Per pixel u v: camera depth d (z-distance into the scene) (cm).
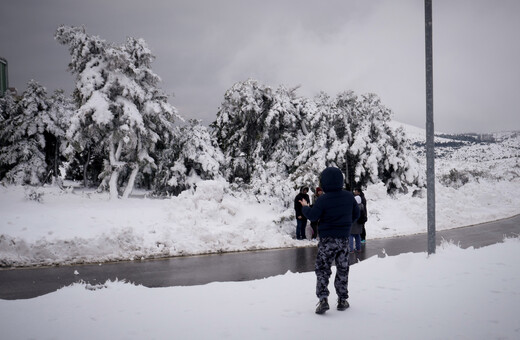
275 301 548
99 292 614
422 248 1203
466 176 3522
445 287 591
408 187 2522
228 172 2469
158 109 1973
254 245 1260
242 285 656
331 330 425
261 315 484
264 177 2191
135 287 651
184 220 1327
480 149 13238
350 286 618
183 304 542
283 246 1291
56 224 1184
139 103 1992
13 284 772
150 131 1989
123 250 1097
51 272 883
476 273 675
